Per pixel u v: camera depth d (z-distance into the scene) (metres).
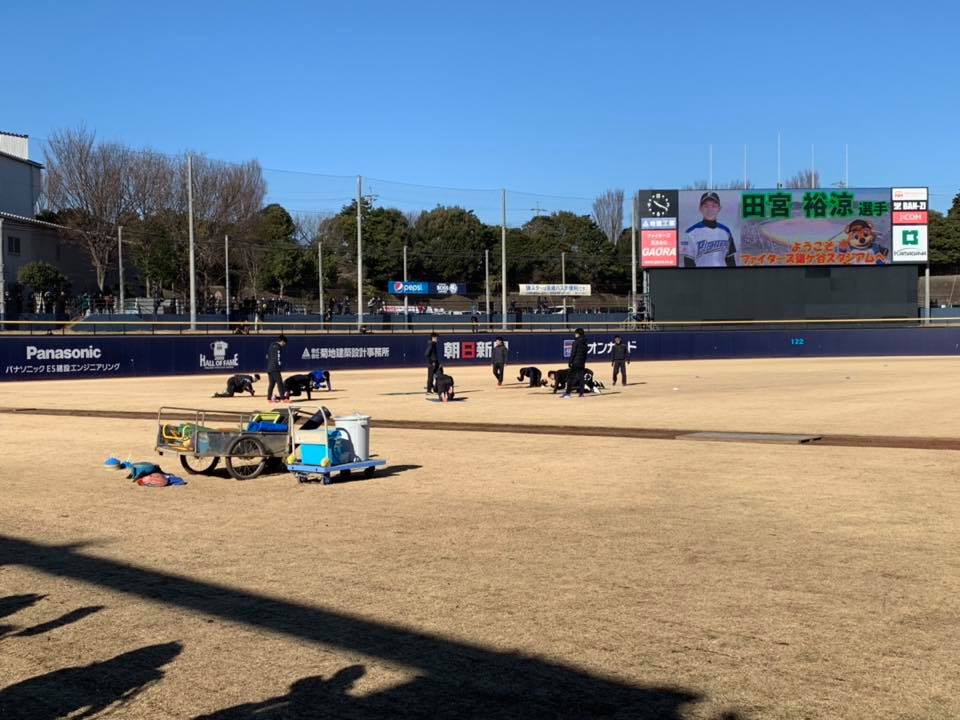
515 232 103.12
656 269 60.38
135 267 71.44
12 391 31.48
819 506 10.00
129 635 6.01
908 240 59.75
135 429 18.66
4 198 62.16
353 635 5.95
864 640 5.70
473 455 14.45
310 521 9.53
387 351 48.22
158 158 71.75
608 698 4.89
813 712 4.67
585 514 9.71
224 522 9.52
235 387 28.25
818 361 51.00
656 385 31.97
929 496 10.54
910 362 48.75
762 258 59.97
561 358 52.94
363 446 12.34
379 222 94.69
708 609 6.37
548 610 6.39
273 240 84.06
